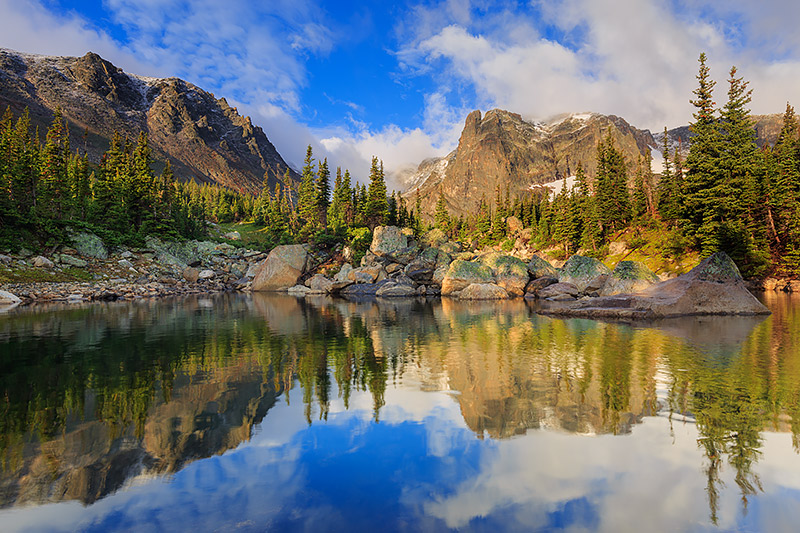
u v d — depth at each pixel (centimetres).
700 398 741
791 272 4412
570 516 374
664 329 1700
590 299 2719
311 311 2870
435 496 413
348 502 403
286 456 515
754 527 356
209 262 7025
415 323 2106
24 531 355
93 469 479
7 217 4372
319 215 8194
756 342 1341
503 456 512
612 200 7219
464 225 13738
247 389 841
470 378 923
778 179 4822
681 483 438
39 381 900
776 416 645
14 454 521
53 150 5975
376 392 814
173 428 616
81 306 3019
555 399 752
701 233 4947
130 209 6431
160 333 1697
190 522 370
